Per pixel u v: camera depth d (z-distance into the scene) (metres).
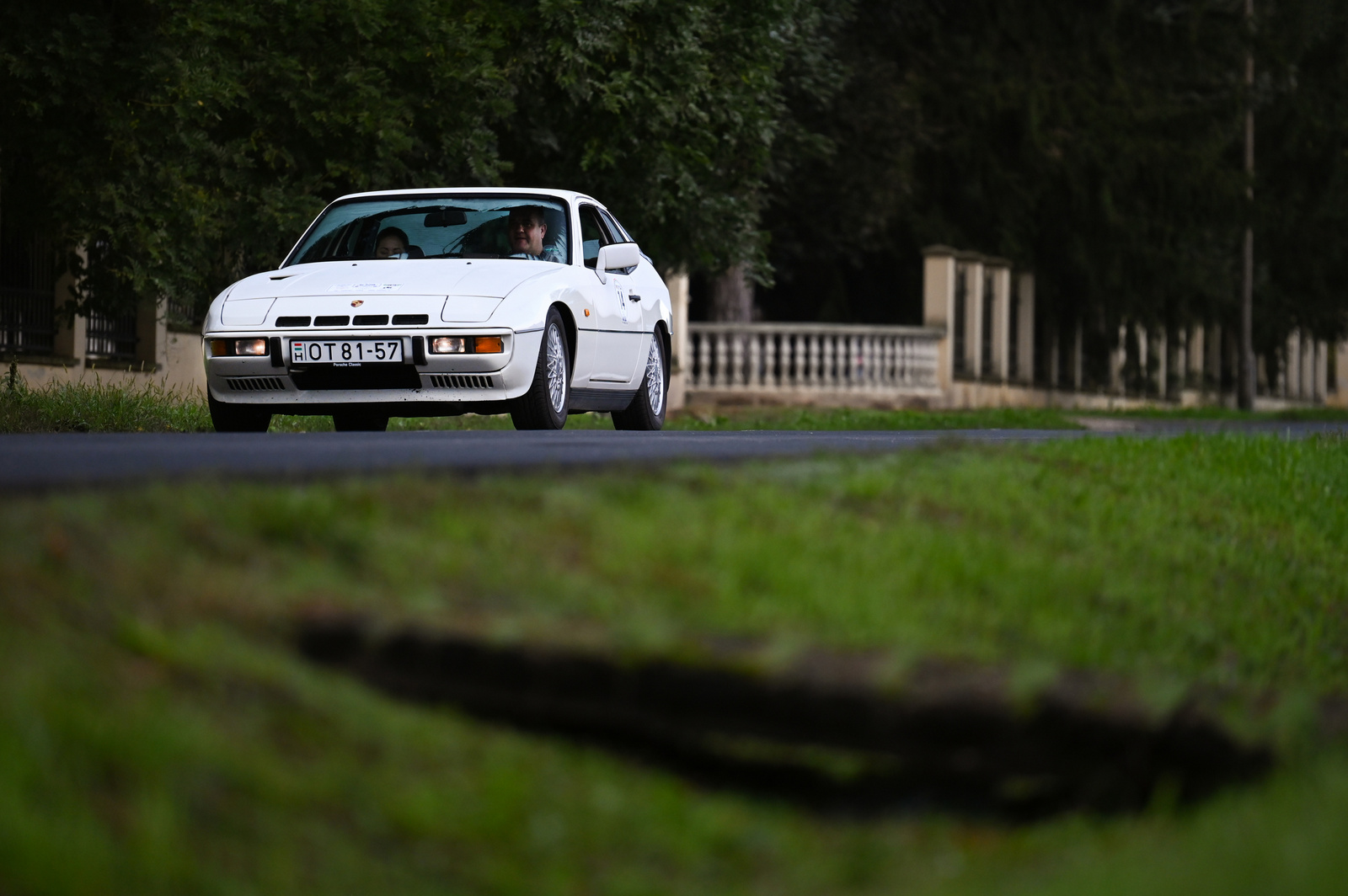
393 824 8.82
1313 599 19.41
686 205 59.19
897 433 40.22
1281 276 123.31
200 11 42.66
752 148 61.19
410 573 11.80
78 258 44.69
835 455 19.30
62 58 39.59
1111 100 102.25
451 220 34.34
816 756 11.23
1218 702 11.02
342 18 46.31
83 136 41.53
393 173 49.12
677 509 14.39
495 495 13.76
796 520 14.91
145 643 9.51
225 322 30.30
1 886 7.33
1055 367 112.38
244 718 9.22
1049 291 109.00
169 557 10.98
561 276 32.41
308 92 46.06
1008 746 10.69
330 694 9.84
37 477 13.75
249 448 20.91
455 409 31.14
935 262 95.56
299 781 8.80
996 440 23.75
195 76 41.84
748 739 10.77
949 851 10.19
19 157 42.72
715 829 9.87
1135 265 104.75
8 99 40.31
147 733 8.50
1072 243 104.19
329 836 8.52
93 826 7.83
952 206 103.62
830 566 13.76
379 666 10.61
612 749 10.86
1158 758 10.71
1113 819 10.64
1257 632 17.17
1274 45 108.25
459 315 29.80
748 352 89.88
